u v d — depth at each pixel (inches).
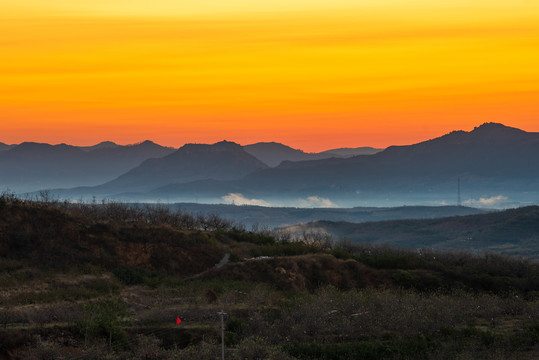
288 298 3117.6
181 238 3836.1
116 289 2982.3
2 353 2059.5
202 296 2933.1
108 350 2172.7
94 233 3575.3
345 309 2748.5
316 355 2278.5
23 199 3853.3
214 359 2123.5
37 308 2431.1
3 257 3144.7
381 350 2320.4
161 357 2146.9
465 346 2370.8
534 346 2428.6
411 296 3063.5
